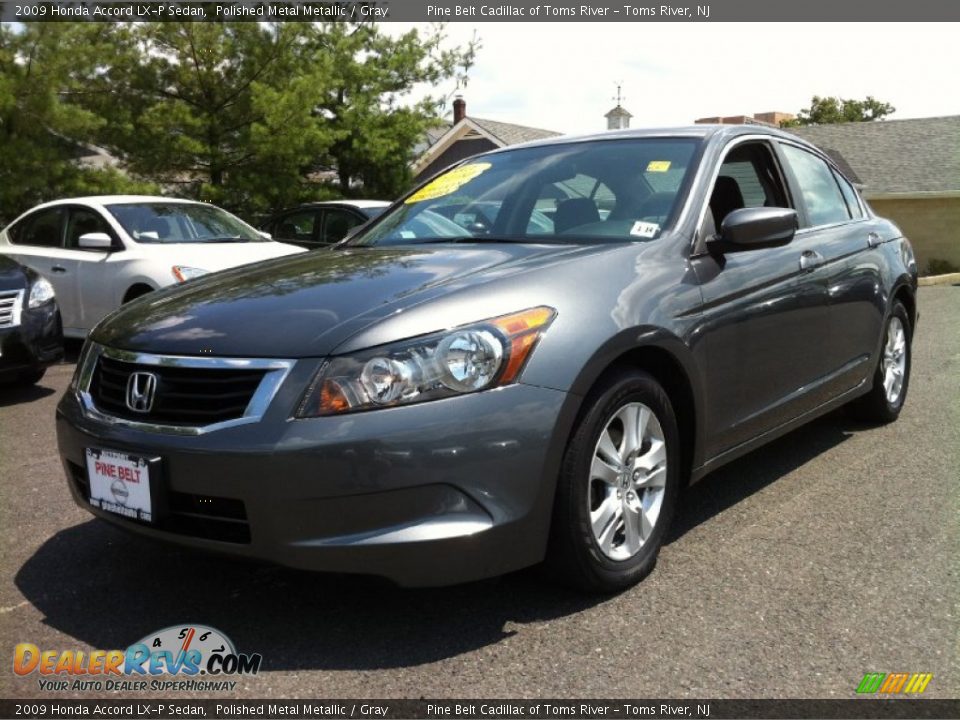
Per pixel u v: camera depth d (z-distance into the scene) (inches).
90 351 127.3
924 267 1061.1
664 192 144.5
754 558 133.3
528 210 152.3
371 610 118.1
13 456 197.8
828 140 1214.3
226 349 108.4
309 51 669.9
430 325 105.8
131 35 569.0
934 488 164.7
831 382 173.2
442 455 102.0
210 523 107.9
